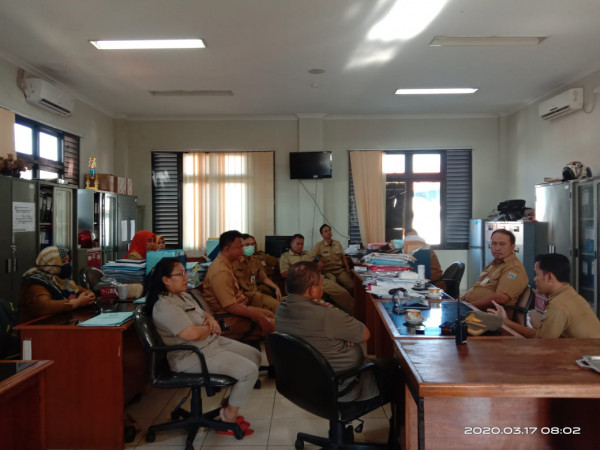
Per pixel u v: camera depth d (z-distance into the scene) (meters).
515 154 7.18
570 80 5.62
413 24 3.99
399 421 2.07
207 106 6.79
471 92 6.17
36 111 5.18
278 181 7.50
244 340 3.38
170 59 4.81
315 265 2.19
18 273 4.25
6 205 4.10
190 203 7.43
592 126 5.23
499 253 3.22
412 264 3.94
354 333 2.10
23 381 1.57
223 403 2.68
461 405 1.82
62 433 2.39
